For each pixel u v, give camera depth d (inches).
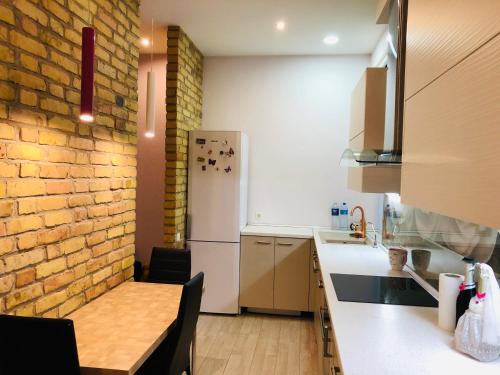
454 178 34.2
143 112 181.2
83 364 58.9
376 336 58.7
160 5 123.7
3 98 60.8
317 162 172.7
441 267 79.1
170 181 143.6
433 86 40.4
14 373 56.1
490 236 59.9
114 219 98.0
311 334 139.6
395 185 99.8
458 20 33.9
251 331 141.6
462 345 52.5
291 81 173.0
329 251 123.8
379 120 103.1
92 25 86.4
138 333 70.2
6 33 61.2
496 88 26.9
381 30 141.8
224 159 153.3
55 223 74.3
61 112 75.8
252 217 177.2
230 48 164.4
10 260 62.9
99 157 90.4
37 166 69.1
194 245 155.4
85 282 85.0
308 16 130.5
